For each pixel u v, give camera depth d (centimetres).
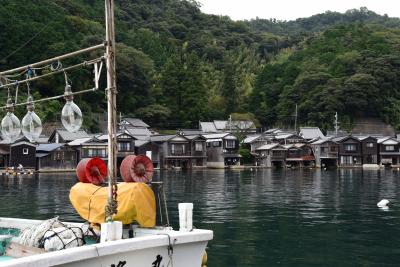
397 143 9262
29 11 7725
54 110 7944
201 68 12656
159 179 5288
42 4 8281
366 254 1474
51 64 855
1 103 5797
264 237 1730
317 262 1380
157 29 14325
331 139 9125
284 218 2202
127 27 13175
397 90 11650
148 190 772
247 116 11181
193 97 10594
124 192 754
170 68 10744
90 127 8462
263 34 17562
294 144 9150
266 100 12281
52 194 3331
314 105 11050
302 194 3406
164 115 10162
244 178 5494
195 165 8575
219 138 8762
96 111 9044
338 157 9094
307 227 1955
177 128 10369
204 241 741
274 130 10331
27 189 3772
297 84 11606
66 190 3678
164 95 10669
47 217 2197
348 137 9162
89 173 853
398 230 1881
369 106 11106
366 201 2942
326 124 10806
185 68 11344
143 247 655
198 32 15250
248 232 1834
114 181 725
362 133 10706
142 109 9919
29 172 6316
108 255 621
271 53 16162
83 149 6944
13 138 993
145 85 10125
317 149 9050
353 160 9194
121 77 9644
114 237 681
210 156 8925
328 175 6234
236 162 8988
